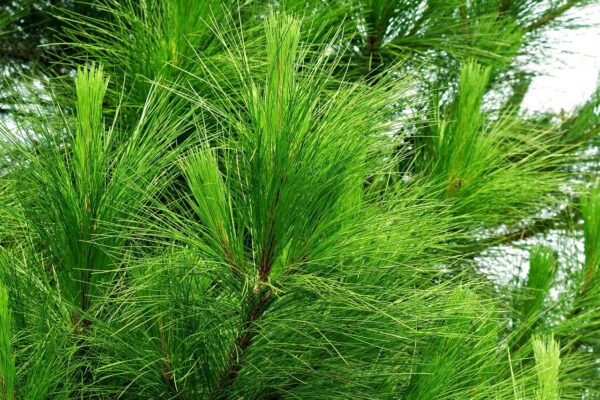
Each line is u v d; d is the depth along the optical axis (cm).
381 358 140
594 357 209
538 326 203
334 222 129
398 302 136
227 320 133
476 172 187
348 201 136
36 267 141
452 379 142
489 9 277
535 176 198
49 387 131
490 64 244
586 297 206
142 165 139
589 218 212
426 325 138
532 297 198
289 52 124
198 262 131
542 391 142
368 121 129
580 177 277
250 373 137
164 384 138
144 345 138
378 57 215
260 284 129
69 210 136
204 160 130
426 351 143
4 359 119
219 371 137
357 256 134
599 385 203
